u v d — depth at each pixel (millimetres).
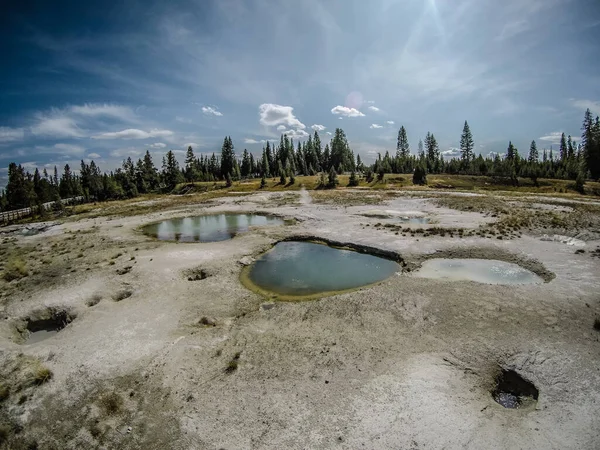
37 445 9195
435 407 9719
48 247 31656
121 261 24719
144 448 8891
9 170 81562
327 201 59406
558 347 12242
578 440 8492
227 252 26031
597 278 18078
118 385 11266
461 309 15375
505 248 24359
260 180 107750
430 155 133375
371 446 8555
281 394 10523
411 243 26328
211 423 9539
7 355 13156
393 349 12641
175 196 84688
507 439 8617
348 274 21172
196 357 12602
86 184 115375
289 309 16328
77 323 15477
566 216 34781
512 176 84062
